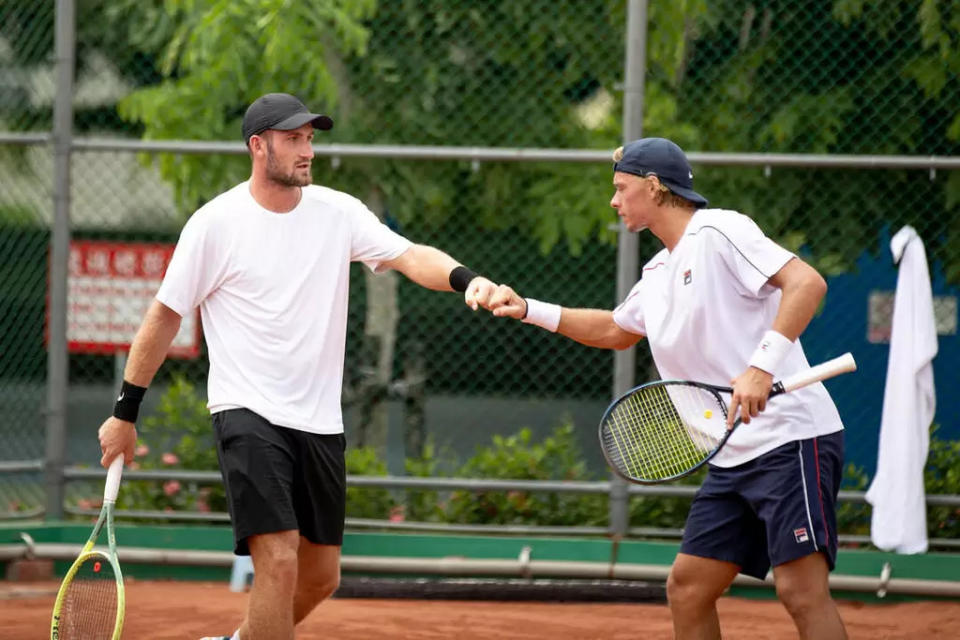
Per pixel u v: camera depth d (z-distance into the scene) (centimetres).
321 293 1459
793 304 1324
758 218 2759
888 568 2381
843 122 2764
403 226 2930
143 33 2998
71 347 2645
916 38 2702
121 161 3045
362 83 2930
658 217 1444
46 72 2889
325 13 2766
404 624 2142
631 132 2473
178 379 2853
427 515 2669
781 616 2259
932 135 2736
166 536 2556
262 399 1426
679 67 2808
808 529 1350
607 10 2845
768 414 1376
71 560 2502
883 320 2781
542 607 2319
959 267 2711
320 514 1488
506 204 2898
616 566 2441
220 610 2220
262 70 2842
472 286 1496
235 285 1438
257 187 1450
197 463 2695
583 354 2877
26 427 2912
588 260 2923
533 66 2886
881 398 2888
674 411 1549
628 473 1520
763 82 2789
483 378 2917
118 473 1489
